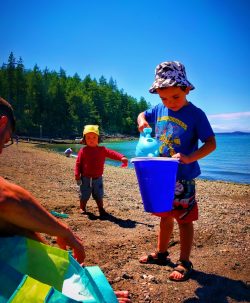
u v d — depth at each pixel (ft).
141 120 12.30
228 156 115.24
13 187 5.67
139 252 13.14
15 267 5.41
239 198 30.30
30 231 6.06
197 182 44.70
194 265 11.99
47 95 280.31
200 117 11.22
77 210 19.65
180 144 11.37
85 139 18.97
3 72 272.72
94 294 5.85
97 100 343.05
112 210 20.07
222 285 10.55
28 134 262.47
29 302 5.27
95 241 14.19
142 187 10.03
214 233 15.70
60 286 5.70
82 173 19.04
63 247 6.68
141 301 9.53
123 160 19.17
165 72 10.93
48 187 26.35
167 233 11.85
